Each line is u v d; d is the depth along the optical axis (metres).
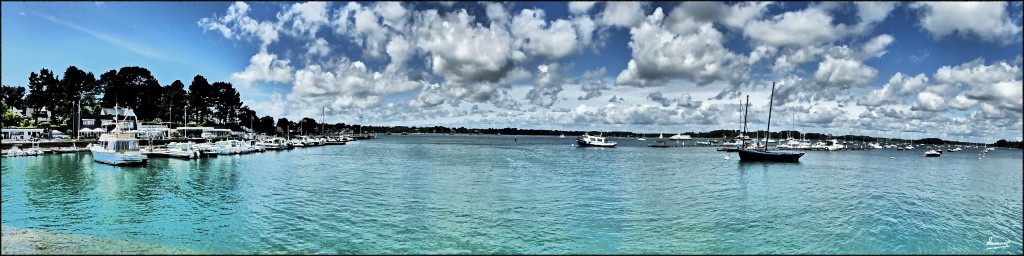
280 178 52.16
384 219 30.81
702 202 38.16
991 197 43.41
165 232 27.30
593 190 44.47
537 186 47.12
